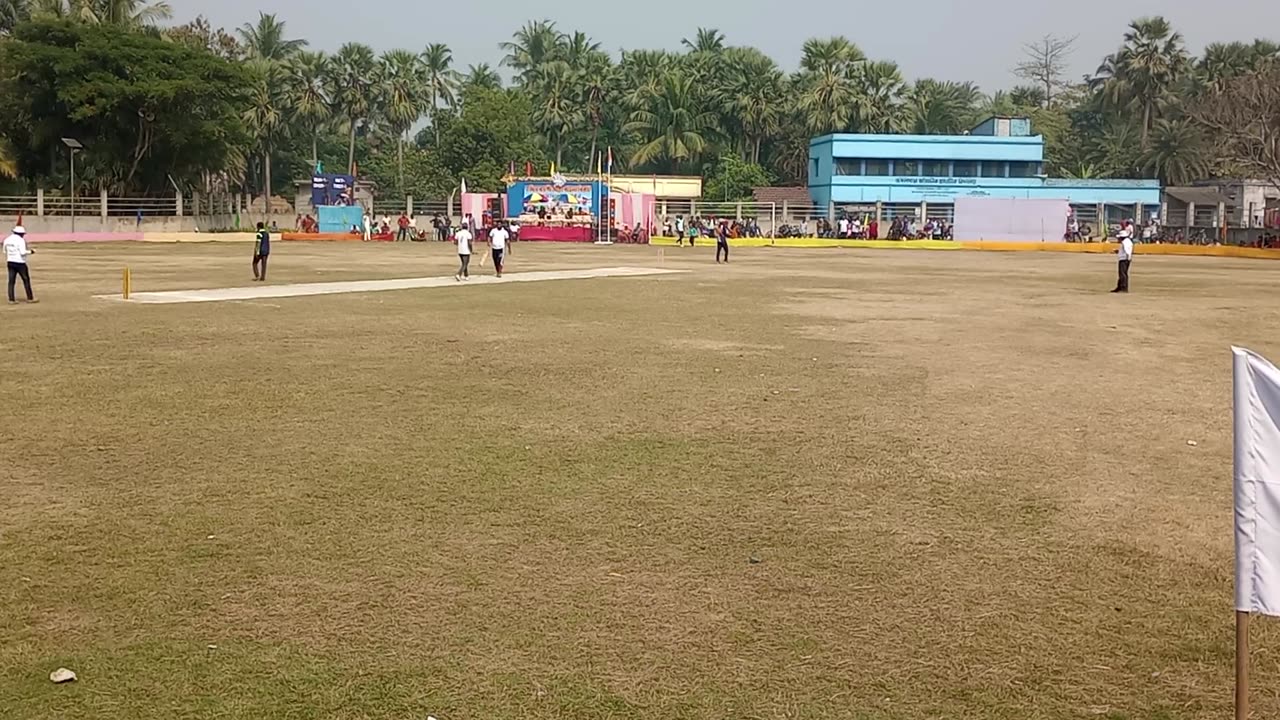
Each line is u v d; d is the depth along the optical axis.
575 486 7.87
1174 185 81.56
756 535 6.78
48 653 4.94
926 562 6.31
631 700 4.55
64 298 22.08
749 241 62.16
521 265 37.03
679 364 13.96
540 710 4.45
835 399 11.55
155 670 4.78
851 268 39.09
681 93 83.56
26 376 12.41
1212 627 5.40
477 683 4.68
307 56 80.00
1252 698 4.61
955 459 8.85
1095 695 4.65
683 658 4.96
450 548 6.45
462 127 81.00
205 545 6.45
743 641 5.16
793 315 20.67
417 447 9.04
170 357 14.01
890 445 9.34
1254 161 60.28
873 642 5.16
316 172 72.62
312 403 10.92
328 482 7.88
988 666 4.92
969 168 76.75
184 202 64.94
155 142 61.44
